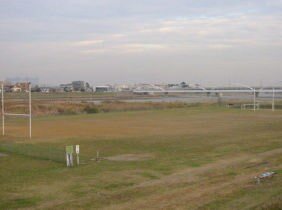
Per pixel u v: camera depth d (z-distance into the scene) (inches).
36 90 7746.1
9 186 852.6
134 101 4992.6
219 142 1560.0
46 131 1996.8
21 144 1526.8
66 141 1627.7
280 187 764.6
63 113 3265.3
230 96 7032.5
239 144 1489.9
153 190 792.9
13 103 3700.8
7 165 1114.7
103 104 4082.2
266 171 951.0
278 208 612.4
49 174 976.3
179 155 1262.3
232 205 658.2
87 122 2492.6
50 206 706.2
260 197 693.9
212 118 2748.5
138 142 1588.3
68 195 781.3
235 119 2652.6
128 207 675.4
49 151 1328.7
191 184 838.5
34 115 3031.5
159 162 1127.6
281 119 2628.0
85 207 687.1
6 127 2183.8
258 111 3449.8
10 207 704.4
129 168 1039.6
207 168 1024.2
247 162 1103.6
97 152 1279.5
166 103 4463.6
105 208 674.2
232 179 876.0
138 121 2551.7
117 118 2797.7
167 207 663.8
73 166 1083.3
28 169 1055.0
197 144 1518.2
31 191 811.4
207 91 7741.1
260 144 1476.4
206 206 659.4
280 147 1389.0
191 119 2679.6
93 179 913.5
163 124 2346.2
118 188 833.5
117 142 1593.3
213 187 799.1
